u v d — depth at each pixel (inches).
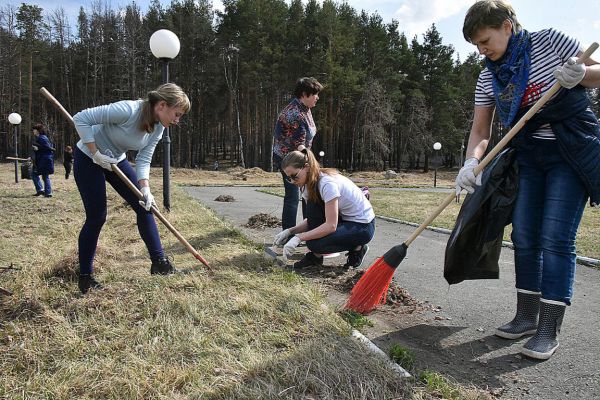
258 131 1733.5
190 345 101.3
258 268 166.7
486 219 119.3
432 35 1889.8
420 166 2364.7
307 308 124.5
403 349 105.6
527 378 98.9
